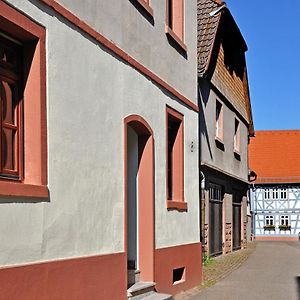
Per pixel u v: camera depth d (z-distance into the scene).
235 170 21.98
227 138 20.34
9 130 5.89
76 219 6.77
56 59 6.44
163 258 9.98
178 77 11.30
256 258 20.20
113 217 7.76
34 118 6.05
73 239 6.68
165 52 10.52
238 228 24.27
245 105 24.95
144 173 9.62
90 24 7.37
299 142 45.75
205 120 16.75
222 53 19.19
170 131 11.42
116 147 7.98
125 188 8.16
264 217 43.69
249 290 11.89
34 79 6.07
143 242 9.53
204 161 16.41
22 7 5.80
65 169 6.55
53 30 6.39
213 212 18.75
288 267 17.27
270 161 44.62
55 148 6.35
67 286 6.45
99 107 7.52
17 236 5.57
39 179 6.01
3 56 5.84
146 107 9.36
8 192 5.42
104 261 7.40
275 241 39.66
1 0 5.46
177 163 11.37
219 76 18.75
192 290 11.44
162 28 10.36
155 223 9.73
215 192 19.20
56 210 6.31
